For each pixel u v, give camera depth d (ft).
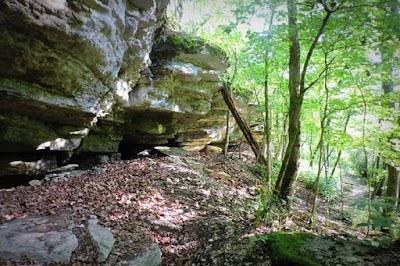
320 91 31.19
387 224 11.39
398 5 16.16
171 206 21.31
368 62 21.40
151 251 14.79
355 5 17.06
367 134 22.98
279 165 41.83
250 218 20.26
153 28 26.73
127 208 19.22
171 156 36.55
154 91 32.35
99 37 18.80
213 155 45.24
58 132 23.06
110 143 33.58
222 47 38.86
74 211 17.29
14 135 19.86
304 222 22.02
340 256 12.06
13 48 15.21
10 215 15.83
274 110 48.16
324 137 26.32
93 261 13.04
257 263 13.29
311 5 18.31
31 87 17.92
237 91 47.19
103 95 24.11
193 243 16.58
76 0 16.08
